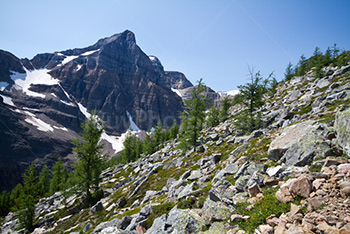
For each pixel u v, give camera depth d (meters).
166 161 38.75
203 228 8.79
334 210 5.77
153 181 29.12
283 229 5.96
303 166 9.50
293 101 33.97
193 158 29.36
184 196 14.27
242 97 32.31
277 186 8.95
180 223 9.91
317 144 9.94
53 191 70.75
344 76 28.31
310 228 5.41
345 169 7.33
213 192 10.80
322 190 6.84
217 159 20.75
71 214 35.56
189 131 35.62
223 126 42.25
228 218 8.55
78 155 39.19
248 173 11.37
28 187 61.34
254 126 27.77
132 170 50.56
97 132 41.06
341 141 9.18
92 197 38.41
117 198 31.38
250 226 7.23
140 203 24.05
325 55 55.16
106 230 14.53
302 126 12.88
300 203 6.93
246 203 8.93
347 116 9.23
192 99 35.25
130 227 13.59
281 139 12.83
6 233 40.12
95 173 40.06
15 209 41.06
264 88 30.67
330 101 18.64
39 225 35.50
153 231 11.23
